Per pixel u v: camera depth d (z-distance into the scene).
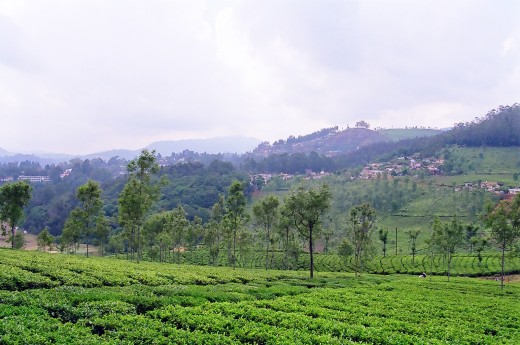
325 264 104.75
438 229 80.12
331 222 158.25
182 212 102.19
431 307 33.47
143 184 71.44
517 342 22.91
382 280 65.31
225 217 94.25
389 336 21.22
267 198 89.50
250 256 105.44
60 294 24.30
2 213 76.88
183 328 20.16
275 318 22.95
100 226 88.94
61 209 192.00
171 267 57.50
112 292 27.08
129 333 17.28
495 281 77.75
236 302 28.16
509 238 61.25
